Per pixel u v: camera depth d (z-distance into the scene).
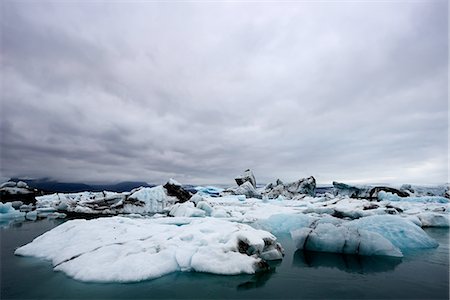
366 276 6.23
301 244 8.76
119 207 20.11
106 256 6.55
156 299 5.07
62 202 22.22
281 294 5.29
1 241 10.44
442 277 6.12
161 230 8.61
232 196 32.75
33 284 5.70
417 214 13.56
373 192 27.17
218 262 6.39
